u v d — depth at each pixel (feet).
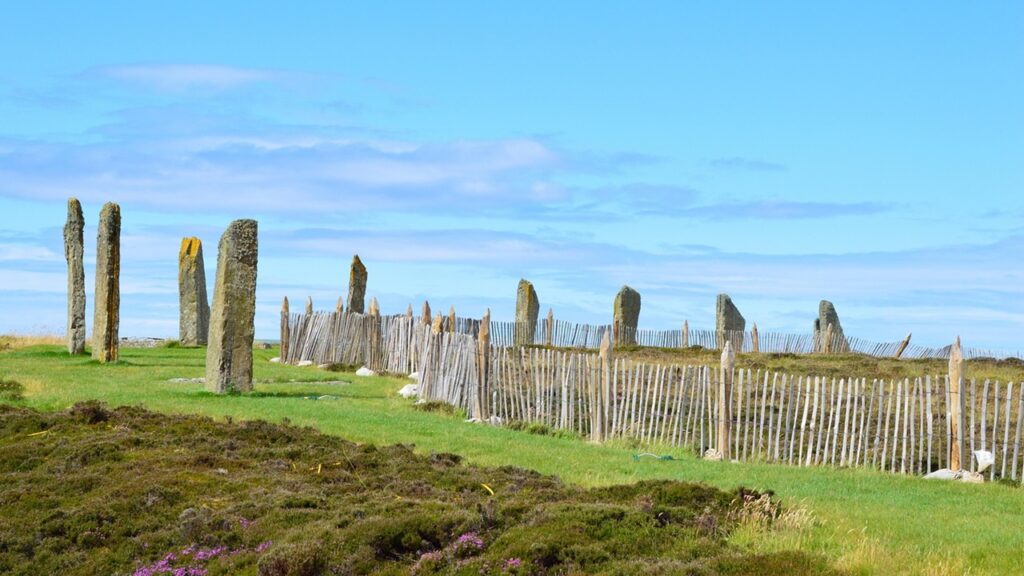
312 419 68.59
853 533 39.09
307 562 36.68
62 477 50.37
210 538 41.16
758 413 73.20
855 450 62.28
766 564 33.55
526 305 147.84
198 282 143.84
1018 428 56.34
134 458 53.78
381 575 36.17
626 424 68.54
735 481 52.16
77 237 120.26
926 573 33.42
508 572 33.99
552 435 71.41
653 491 42.78
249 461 53.31
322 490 47.14
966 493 50.52
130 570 39.70
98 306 110.73
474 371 79.10
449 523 38.99
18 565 40.24
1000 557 36.11
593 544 35.55
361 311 136.15
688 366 66.28
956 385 58.39
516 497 43.42
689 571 32.60
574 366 72.02
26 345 132.36
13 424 61.41
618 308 154.61
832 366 107.45
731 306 162.40
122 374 96.07
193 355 126.62
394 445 57.98
